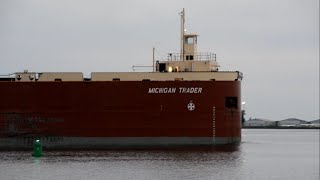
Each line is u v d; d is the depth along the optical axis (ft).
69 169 177.47
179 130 241.35
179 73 242.78
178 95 240.94
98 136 242.17
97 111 242.17
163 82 240.94
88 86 242.37
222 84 241.76
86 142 242.58
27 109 244.42
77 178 161.07
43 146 244.01
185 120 241.35
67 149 240.12
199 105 241.35
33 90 244.01
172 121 241.14
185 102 241.14
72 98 242.78
